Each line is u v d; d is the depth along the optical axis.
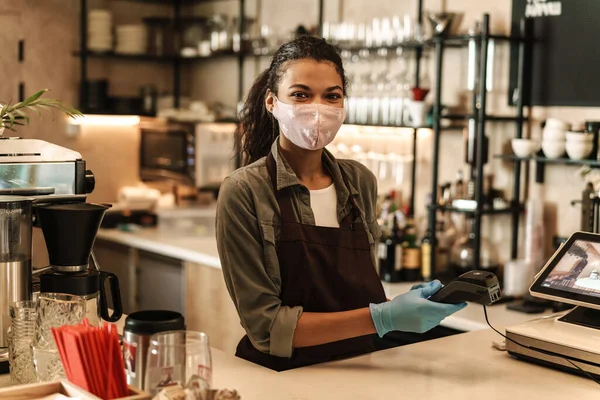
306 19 4.78
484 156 3.50
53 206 1.85
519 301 3.41
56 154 2.12
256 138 2.24
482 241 3.74
